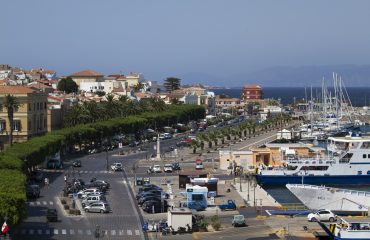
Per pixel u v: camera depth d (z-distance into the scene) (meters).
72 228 140.12
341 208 168.88
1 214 116.38
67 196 180.50
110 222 147.75
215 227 142.62
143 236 134.25
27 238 129.25
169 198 180.50
